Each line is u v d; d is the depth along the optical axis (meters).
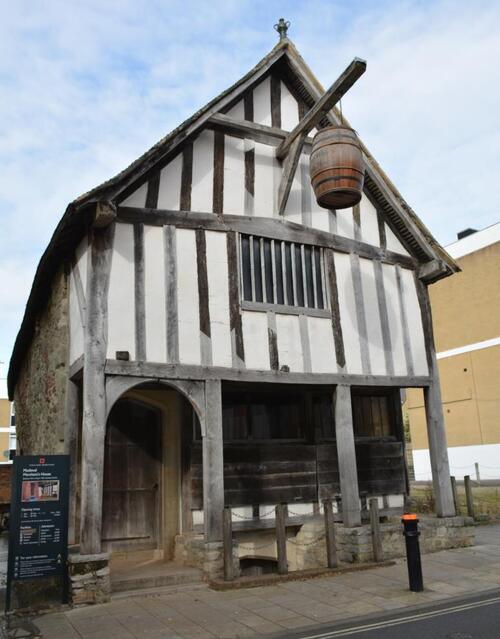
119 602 6.29
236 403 9.28
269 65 8.84
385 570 7.56
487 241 25.16
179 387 7.42
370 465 10.06
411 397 27.91
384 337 9.36
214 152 8.34
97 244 7.19
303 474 9.36
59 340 8.43
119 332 7.12
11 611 5.98
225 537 6.99
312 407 9.84
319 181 7.73
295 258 8.85
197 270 7.84
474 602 5.86
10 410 36.75
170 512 8.57
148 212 7.62
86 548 6.35
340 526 8.39
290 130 9.10
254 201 8.57
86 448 6.60
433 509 11.49
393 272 9.80
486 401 24.56
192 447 8.65
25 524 6.23
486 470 24.28
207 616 5.68
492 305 24.69
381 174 9.77
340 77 7.46
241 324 8.02
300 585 6.84
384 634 4.88
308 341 8.54
